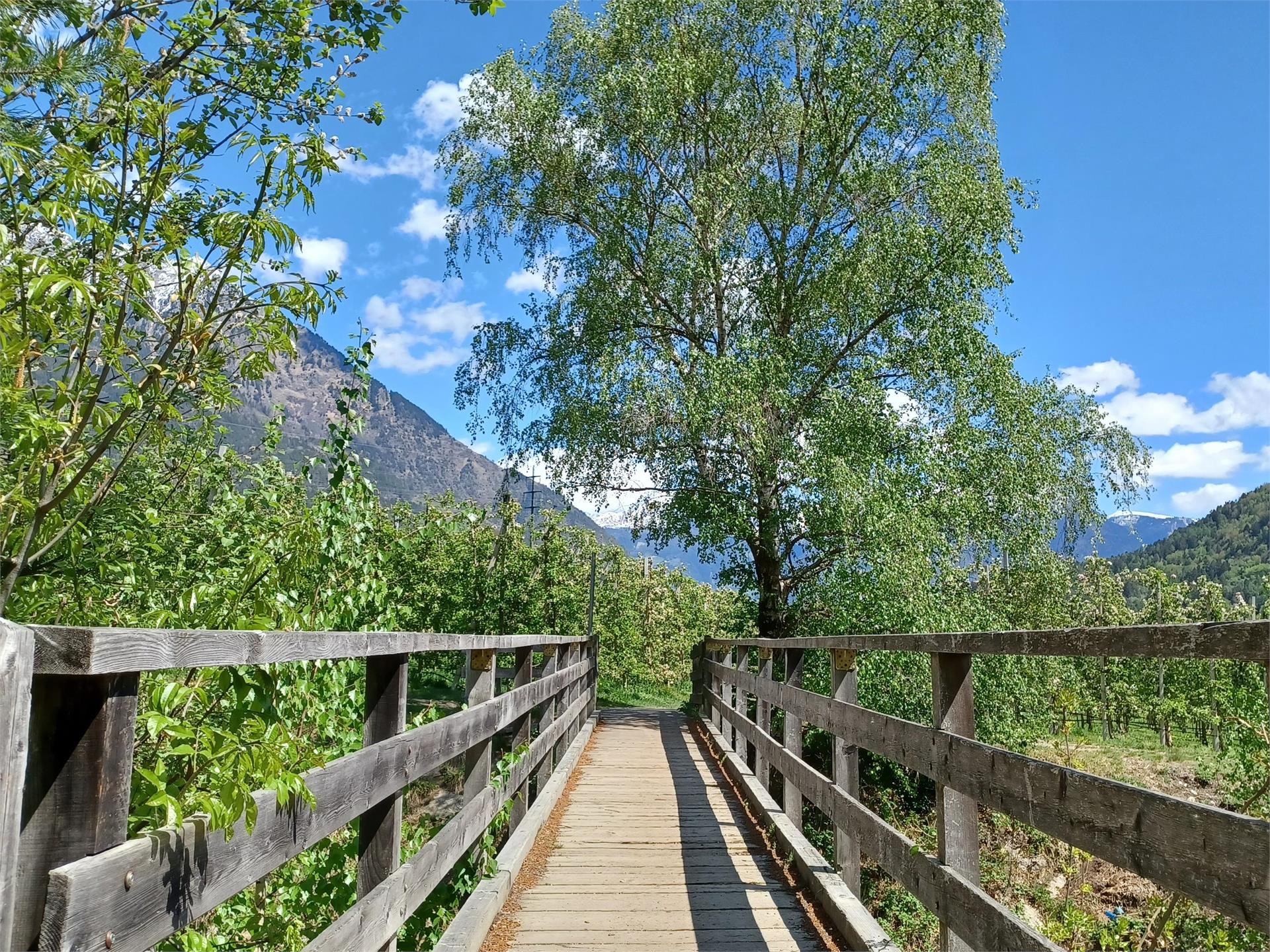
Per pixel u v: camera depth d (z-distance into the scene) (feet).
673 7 52.08
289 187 10.41
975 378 44.29
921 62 48.98
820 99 51.19
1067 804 6.36
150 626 8.97
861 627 40.52
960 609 40.01
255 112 13.28
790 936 12.89
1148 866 5.34
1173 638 5.13
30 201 10.83
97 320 9.42
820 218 51.26
